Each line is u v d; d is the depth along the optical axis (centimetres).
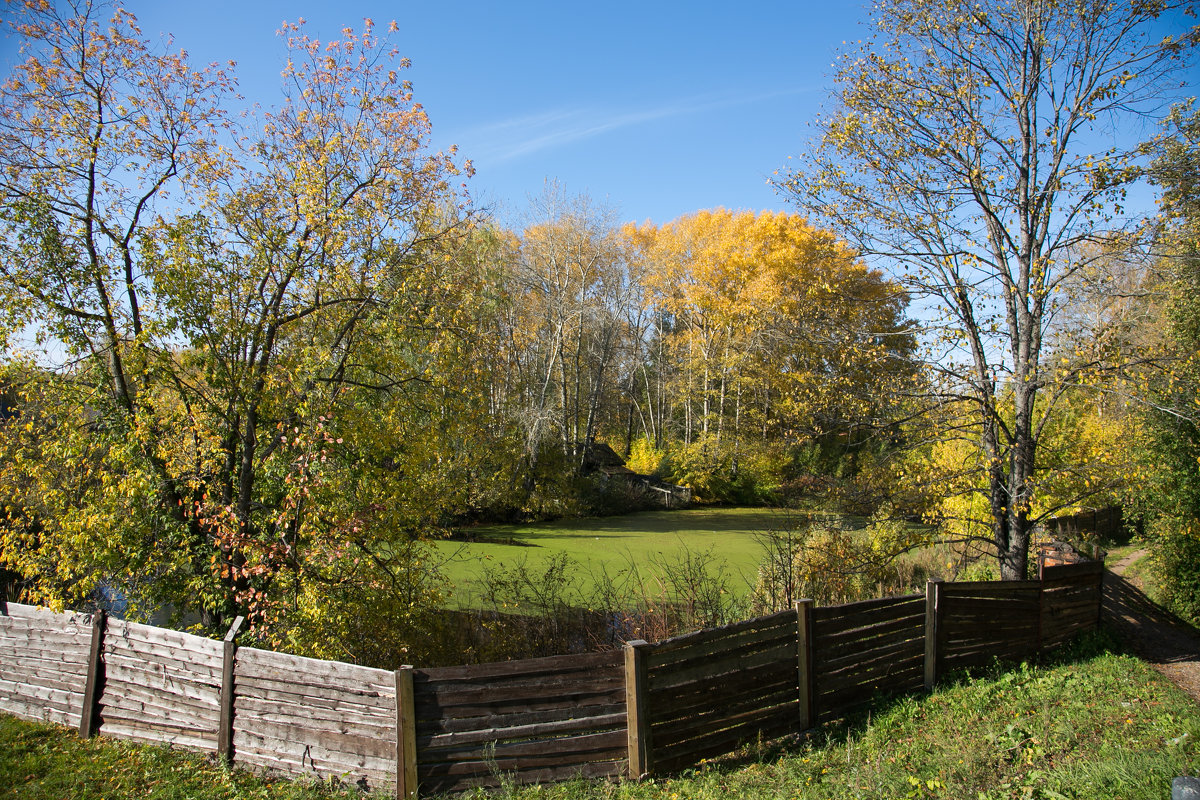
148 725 649
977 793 457
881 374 1012
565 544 2069
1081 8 905
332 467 894
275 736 574
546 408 2634
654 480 3553
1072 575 912
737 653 604
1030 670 770
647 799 506
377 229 986
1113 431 1362
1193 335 1076
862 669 682
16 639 755
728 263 3459
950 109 974
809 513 1166
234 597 898
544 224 3014
